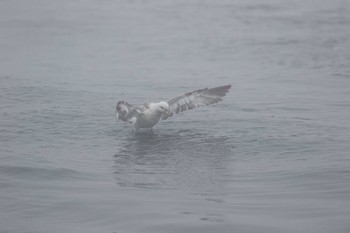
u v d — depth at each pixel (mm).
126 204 12328
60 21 41719
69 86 24266
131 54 31859
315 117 19547
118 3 49438
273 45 33344
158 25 40031
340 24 38844
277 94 23109
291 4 47094
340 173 13953
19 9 46875
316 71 27516
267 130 17984
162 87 24516
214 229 11102
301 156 15547
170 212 11883
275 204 12227
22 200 12594
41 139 17234
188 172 14453
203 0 49719
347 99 22234
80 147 16578
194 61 30078
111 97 22391
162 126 18609
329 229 11000
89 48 33438
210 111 20312
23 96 22312
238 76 26688
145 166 14961
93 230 11188
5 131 17859
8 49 33156
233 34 36500
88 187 13383
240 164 15031
